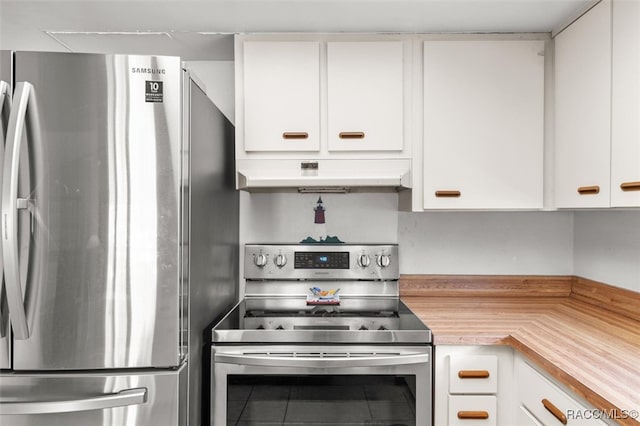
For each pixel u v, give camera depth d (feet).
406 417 5.01
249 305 6.70
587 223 6.93
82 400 4.20
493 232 7.43
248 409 5.06
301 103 6.33
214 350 5.11
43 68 4.25
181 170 4.44
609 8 4.90
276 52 6.34
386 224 7.48
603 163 5.00
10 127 4.05
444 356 5.10
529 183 6.34
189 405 4.72
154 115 4.35
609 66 4.90
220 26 6.20
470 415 5.03
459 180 6.35
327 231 7.49
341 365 4.89
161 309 4.37
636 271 5.75
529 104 6.33
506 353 5.08
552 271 7.39
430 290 7.32
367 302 6.91
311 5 5.57
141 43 6.79
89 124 4.30
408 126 6.39
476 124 6.34
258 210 7.51
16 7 5.63
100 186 4.31
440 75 6.35
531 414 4.60
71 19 5.96
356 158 6.39
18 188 4.23
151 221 4.35
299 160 6.38
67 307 4.30
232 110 7.50
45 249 4.27
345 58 6.35
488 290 7.30
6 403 4.15
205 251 5.36
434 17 5.91
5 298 4.23
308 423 5.02
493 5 5.56
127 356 4.36
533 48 6.32
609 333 5.04
